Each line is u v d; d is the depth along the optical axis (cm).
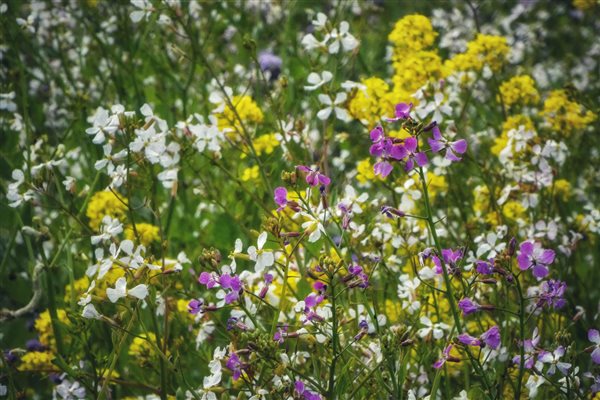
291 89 668
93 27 764
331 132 509
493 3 1010
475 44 601
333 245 347
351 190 392
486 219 523
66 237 461
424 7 970
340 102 471
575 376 357
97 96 747
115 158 420
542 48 982
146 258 372
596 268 536
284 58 707
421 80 558
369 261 430
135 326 488
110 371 372
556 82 848
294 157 499
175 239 593
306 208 353
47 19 752
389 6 965
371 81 510
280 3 814
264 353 325
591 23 1023
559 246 477
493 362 394
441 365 343
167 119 642
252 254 343
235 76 738
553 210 547
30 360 473
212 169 611
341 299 408
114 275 458
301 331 346
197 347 478
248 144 507
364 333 344
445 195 540
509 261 336
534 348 350
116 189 598
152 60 696
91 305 364
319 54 571
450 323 431
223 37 800
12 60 671
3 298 573
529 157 500
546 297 336
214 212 606
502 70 620
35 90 717
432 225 335
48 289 449
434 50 591
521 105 638
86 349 431
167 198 629
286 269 349
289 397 332
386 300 460
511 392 405
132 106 661
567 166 614
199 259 343
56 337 450
